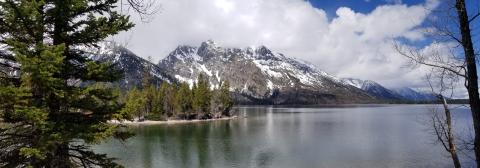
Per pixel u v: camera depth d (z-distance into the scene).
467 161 48.62
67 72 12.99
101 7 13.62
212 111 157.38
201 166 54.25
